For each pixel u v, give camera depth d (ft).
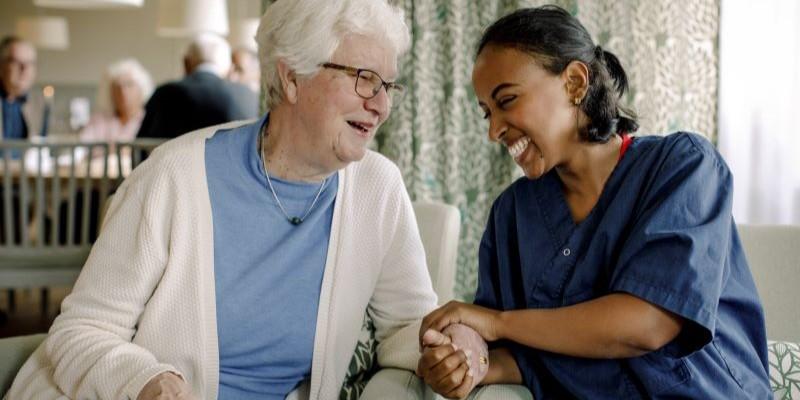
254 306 5.03
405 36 4.96
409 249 5.53
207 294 4.91
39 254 11.68
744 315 4.65
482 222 9.48
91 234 13.99
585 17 9.09
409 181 9.37
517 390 4.86
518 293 5.09
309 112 4.83
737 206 9.45
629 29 9.16
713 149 4.60
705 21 9.25
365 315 5.73
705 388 4.38
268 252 5.10
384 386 5.05
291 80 4.87
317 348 5.20
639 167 4.59
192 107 13.56
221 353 5.04
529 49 4.45
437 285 6.07
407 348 5.32
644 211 4.48
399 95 5.15
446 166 9.32
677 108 9.30
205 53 13.89
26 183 11.64
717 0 9.23
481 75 4.57
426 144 9.32
